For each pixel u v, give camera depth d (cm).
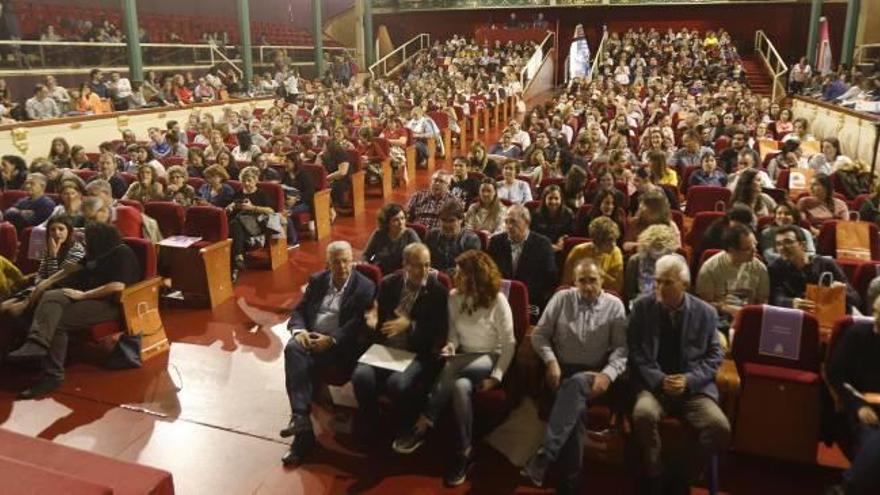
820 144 870
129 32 1320
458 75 2034
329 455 363
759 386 336
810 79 1619
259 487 336
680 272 330
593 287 348
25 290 477
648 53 2230
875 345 311
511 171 652
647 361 333
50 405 413
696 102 1456
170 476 231
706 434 308
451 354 355
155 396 425
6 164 721
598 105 1274
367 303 394
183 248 568
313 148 1037
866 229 495
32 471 183
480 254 363
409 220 606
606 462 356
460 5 2566
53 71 1397
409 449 344
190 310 570
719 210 627
